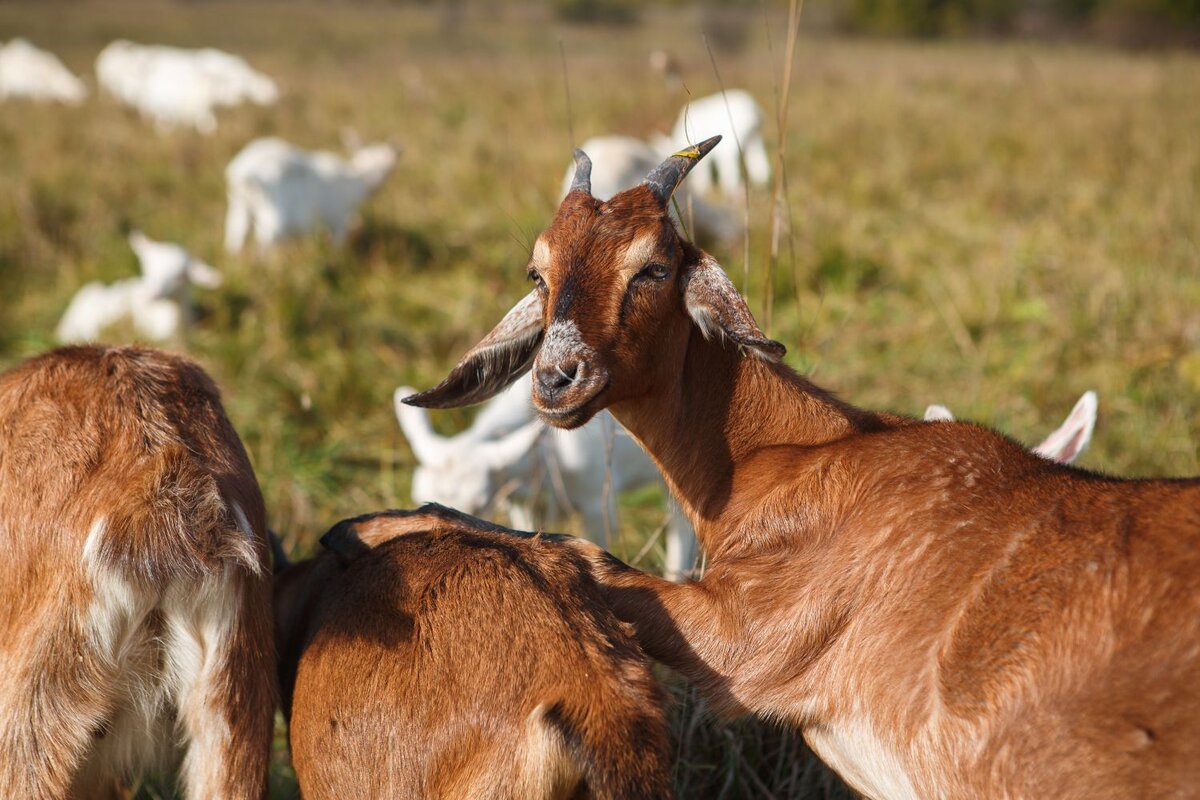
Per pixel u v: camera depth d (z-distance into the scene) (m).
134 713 4.52
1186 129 19.34
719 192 16.12
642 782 3.89
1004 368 10.17
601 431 7.65
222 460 4.80
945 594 4.21
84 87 32.59
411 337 11.23
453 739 4.15
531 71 30.97
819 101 24.77
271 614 4.74
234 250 14.15
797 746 5.59
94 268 13.59
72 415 4.70
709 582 4.72
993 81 29.52
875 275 12.64
